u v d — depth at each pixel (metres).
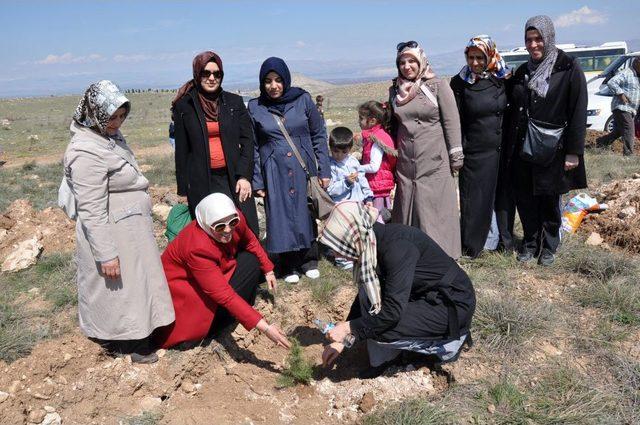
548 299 4.48
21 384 3.35
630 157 9.88
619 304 4.27
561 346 3.88
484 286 4.70
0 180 11.29
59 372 3.52
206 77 4.11
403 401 3.40
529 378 3.58
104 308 3.49
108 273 3.33
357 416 3.41
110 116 3.16
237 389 3.65
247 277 3.99
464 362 3.75
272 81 4.34
